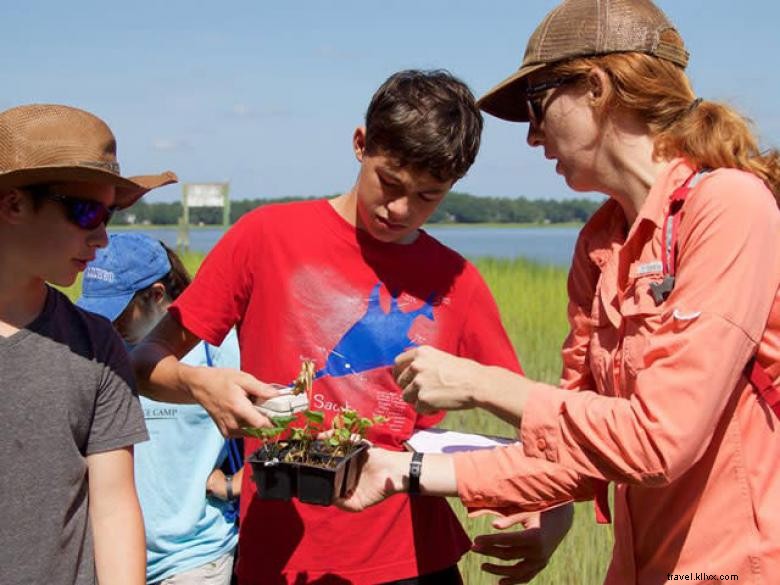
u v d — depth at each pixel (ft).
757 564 7.09
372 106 8.31
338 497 7.93
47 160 7.18
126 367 8.08
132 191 8.23
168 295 12.15
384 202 8.41
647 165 7.60
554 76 7.69
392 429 9.12
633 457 6.87
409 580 9.00
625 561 8.02
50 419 7.39
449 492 8.06
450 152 7.96
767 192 7.00
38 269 7.41
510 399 7.46
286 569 8.95
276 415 8.00
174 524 11.10
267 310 9.14
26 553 7.27
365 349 9.05
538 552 9.08
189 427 11.19
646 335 7.36
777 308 6.96
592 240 8.75
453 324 9.30
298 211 9.29
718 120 7.27
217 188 77.82
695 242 6.96
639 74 7.32
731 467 7.18
